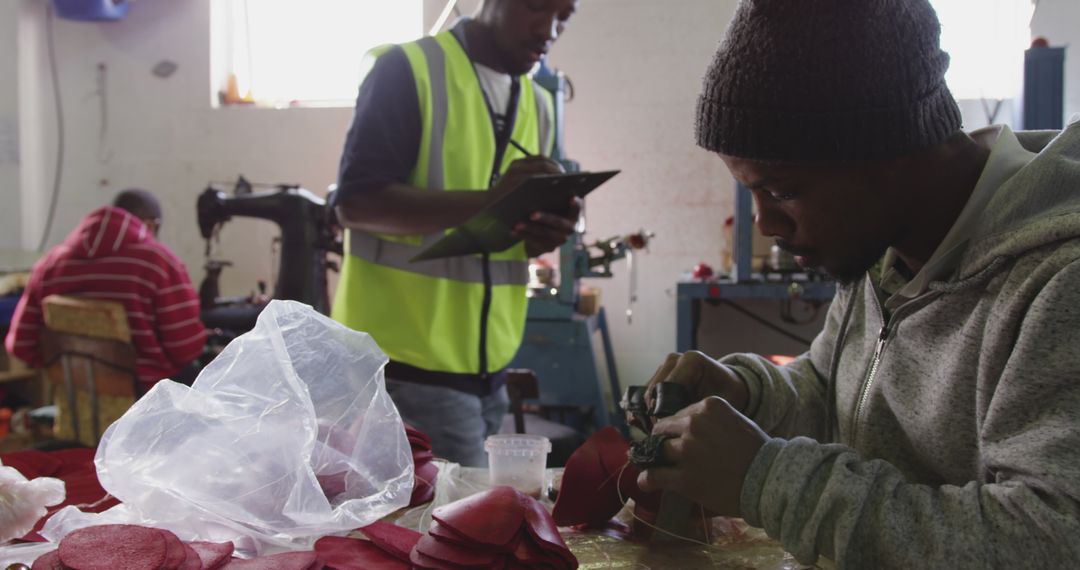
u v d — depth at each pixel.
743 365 1.01
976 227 0.69
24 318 2.46
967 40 3.23
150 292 2.40
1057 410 0.59
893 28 0.62
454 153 1.58
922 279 0.74
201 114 3.86
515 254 1.70
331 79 3.86
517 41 1.61
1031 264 0.64
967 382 0.71
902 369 0.80
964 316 0.72
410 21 3.76
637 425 0.89
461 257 1.57
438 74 1.55
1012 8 3.18
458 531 0.72
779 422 0.99
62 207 3.98
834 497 0.63
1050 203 0.65
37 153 3.97
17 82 3.87
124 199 2.80
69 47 3.92
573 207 1.54
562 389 2.67
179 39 3.85
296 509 0.80
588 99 3.60
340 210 1.55
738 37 0.66
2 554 0.73
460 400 1.59
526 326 2.67
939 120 0.65
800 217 0.69
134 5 3.86
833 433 0.99
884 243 0.70
